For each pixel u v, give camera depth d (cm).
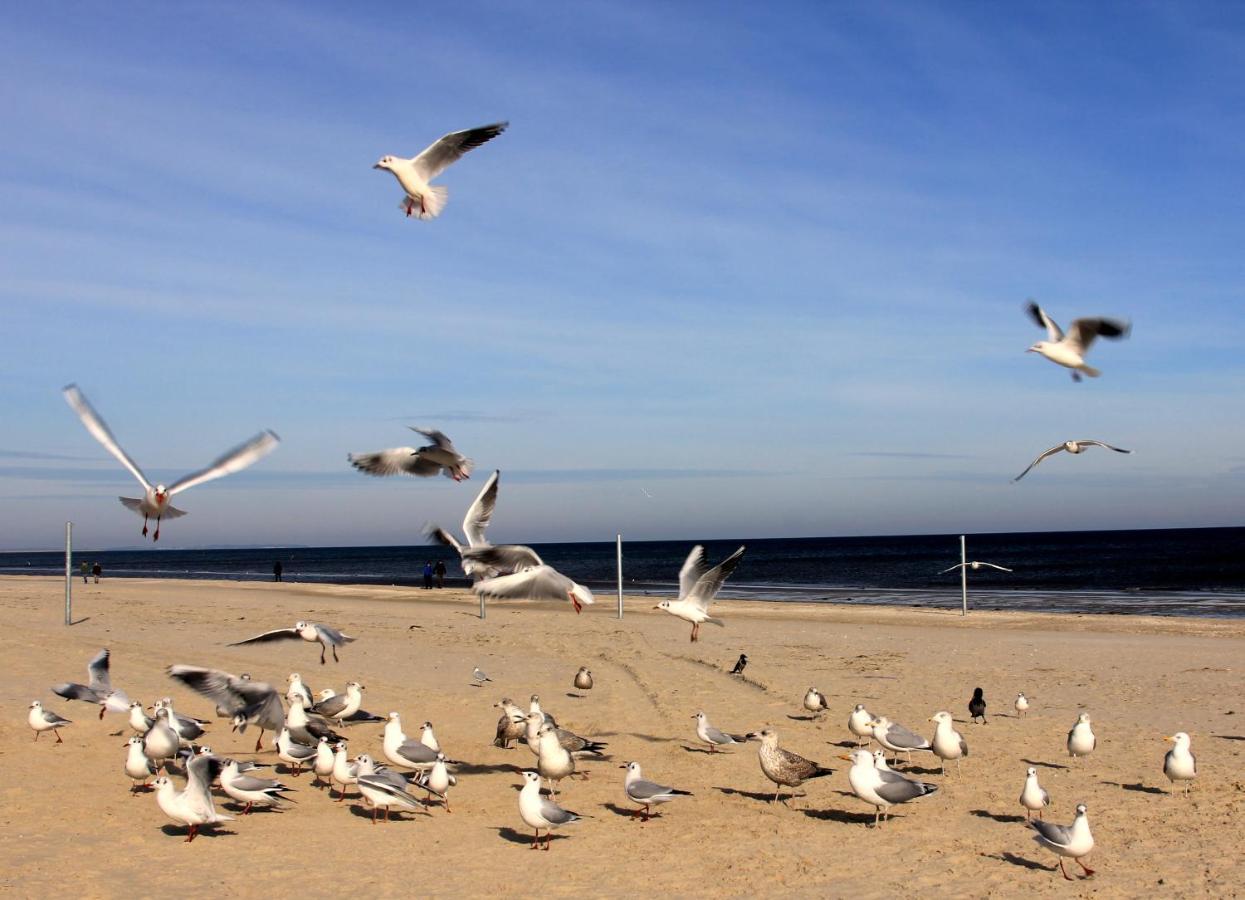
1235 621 4631
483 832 1480
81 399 1151
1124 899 1178
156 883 1212
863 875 1277
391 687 2684
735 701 2520
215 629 4038
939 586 8431
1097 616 4984
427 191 1260
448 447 1292
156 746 1658
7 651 3084
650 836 1460
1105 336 1442
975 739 2081
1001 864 1312
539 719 1847
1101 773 1794
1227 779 1725
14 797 1577
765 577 10338
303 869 1284
